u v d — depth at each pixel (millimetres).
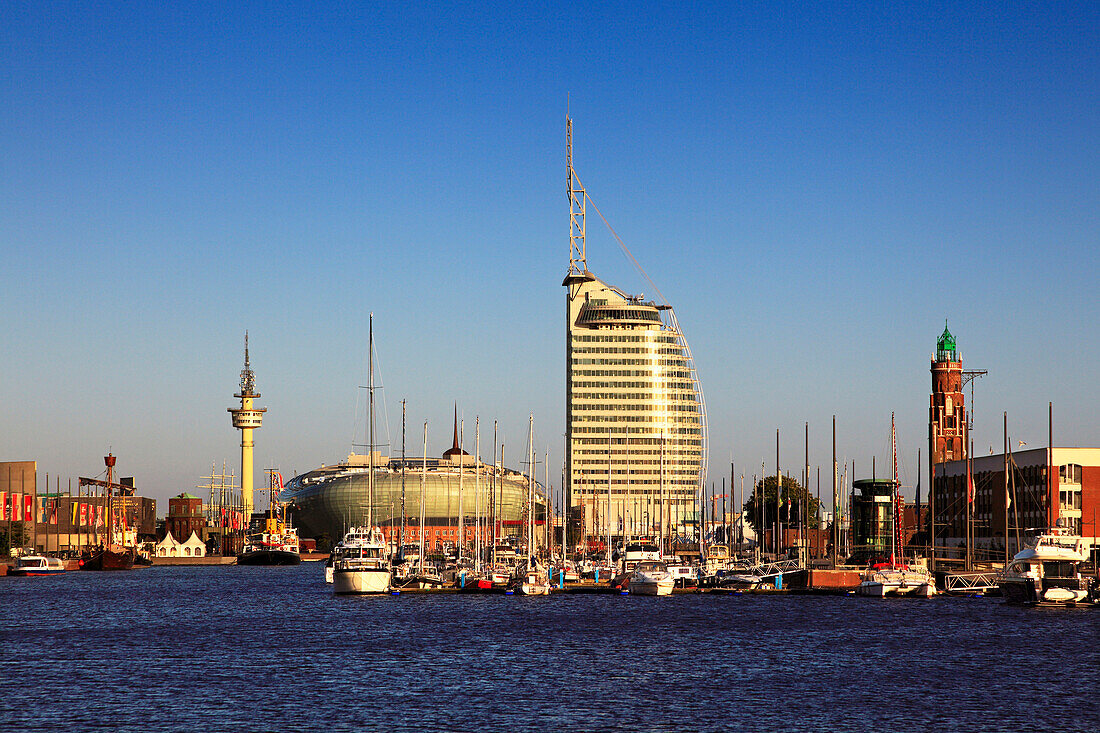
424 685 92375
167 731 75625
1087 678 95125
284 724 77688
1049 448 184125
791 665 102938
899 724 78000
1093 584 159875
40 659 109312
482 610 160375
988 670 99375
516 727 77062
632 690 90062
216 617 155500
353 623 142375
